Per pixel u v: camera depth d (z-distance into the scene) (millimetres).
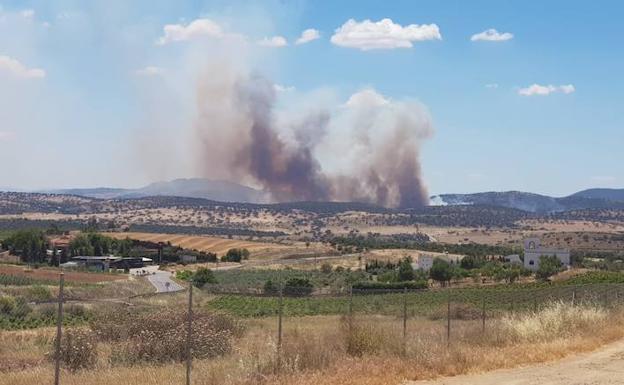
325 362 19281
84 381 19438
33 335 39125
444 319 52719
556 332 26266
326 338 22125
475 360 20625
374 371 18531
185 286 114188
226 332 26266
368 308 70875
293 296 96938
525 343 24094
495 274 135125
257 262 192875
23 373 21953
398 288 118750
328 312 74875
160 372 19859
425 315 57719
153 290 106000
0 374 21984
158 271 163250
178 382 17797
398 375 18703
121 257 180875
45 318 59594
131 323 27500
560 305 31734
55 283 103250
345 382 17438
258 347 22781
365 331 21750
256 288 110062
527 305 64500
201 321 27141
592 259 187125
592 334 26688
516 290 107312
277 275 149000
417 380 18625
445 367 19719
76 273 132125
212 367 19281
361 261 182500
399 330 26000
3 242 176625
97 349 25453
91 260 168250
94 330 28125
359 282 124688
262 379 17516
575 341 24594
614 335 27359
